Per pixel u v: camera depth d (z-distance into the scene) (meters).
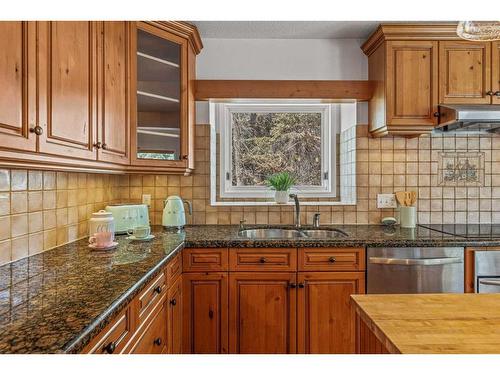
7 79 1.04
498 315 0.98
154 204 2.70
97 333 0.89
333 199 2.97
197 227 2.60
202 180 2.71
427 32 2.33
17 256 1.50
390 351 0.83
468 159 2.73
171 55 2.31
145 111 2.19
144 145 2.17
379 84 2.47
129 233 2.24
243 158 2.98
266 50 2.71
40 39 1.19
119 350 1.09
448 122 2.25
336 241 2.06
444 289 2.05
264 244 2.05
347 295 2.07
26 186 1.56
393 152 2.71
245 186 2.99
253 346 2.08
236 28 2.51
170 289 1.76
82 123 1.49
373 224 2.71
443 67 2.36
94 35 1.59
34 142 1.16
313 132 2.98
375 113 2.55
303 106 2.97
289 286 2.07
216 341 2.08
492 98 2.35
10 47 1.05
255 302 2.08
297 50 2.71
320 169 2.99
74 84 1.42
